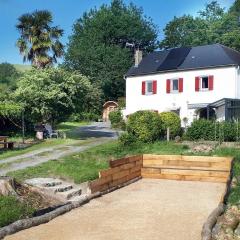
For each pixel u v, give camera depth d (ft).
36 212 38.60
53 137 104.12
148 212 40.96
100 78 219.61
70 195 47.24
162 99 130.72
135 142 82.02
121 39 237.66
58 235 32.94
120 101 199.31
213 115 119.75
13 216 35.09
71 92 100.83
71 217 38.73
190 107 124.16
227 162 59.88
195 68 123.65
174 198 47.98
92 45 228.02
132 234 33.32
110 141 92.58
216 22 207.51
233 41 187.42
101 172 50.57
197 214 40.14
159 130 86.28
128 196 49.11
